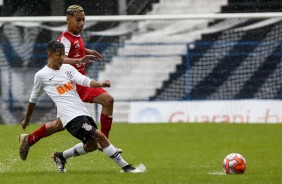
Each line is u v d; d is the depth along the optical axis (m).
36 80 28.48
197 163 35.22
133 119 60.09
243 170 29.59
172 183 26.52
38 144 42.84
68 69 28.59
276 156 38.31
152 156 38.53
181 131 52.03
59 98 28.14
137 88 64.81
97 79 63.50
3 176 28.80
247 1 71.94
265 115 58.66
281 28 65.25
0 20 55.34
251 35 66.06
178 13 73.50
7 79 61.50
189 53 65.00
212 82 64.62
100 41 64.62
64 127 28.48
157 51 65.31
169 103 60.12
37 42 62.12
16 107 61.56
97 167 33.16
